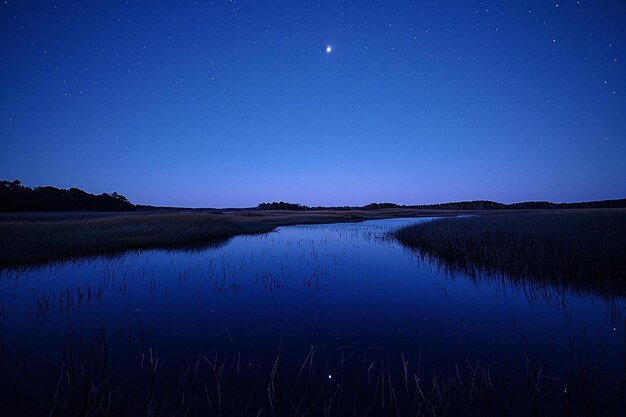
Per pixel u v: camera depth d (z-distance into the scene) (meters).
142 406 2.46
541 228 11.48
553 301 5.28
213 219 23.70
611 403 2.44
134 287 6.62
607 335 3.84
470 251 9.72
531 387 2.66
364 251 11.97
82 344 3.71
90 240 12.96
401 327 4.25
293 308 5.16
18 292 6.20
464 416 2.33
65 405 2.45
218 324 4.43
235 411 2.42
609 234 9.08
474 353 3.41
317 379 2.90
